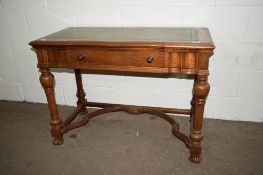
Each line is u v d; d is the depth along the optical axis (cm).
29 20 182
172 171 134
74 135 168
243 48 156
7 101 221
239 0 145
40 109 206
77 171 136
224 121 179
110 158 146
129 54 121
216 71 166
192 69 117
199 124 131
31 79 207
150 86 182
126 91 188
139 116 190
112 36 135
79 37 134
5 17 185
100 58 126
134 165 139
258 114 174
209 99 176
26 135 171
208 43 111
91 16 170
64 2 170
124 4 161
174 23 159
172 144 156
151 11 159
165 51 115
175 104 184
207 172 133
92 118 188
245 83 166
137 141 160
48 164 142
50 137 168
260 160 140
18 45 194
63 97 205
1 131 176
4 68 207
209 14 152
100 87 192
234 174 130
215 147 152
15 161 146
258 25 149
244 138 159
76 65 130
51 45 126
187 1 152
